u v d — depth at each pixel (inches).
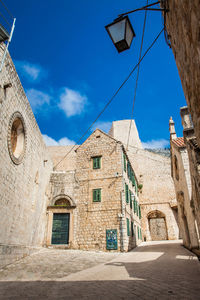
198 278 224.7
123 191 710.5
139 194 1268.5
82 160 825.5
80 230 709.3
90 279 266.7
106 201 715.4
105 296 179.9
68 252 595.5
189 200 454.9
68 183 802.8
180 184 591.5
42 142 700.7
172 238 1127.6
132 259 459.5
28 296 201.3
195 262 340.2
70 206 748.6
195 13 123.7
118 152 778.2
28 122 547.8
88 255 543.2
